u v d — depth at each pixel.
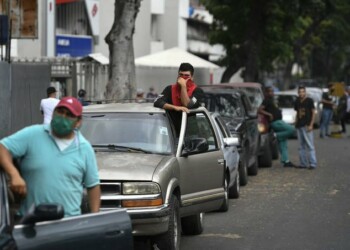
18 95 43.47
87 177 14.27
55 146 13.90
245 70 83.06
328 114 74.31
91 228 12.91
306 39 113.69
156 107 23.34
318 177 41.19
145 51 108.38
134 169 19.61
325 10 86.06
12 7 46.94
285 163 46.66
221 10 83.62
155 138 22.11
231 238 24.61
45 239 12.19
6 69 40.97
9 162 13.10
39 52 70.38
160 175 19.59
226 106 40.12
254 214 29.31
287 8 80.88
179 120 23.27
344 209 30.47
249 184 38.31
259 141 43.50
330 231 25.73
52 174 13.74
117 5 42.69
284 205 31.53
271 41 87.06
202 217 26.12
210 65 74.81
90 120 22.72
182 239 24.52
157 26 116.94
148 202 19.11
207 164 23.61
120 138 22.09
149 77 82.31
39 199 13.71
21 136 13.80
